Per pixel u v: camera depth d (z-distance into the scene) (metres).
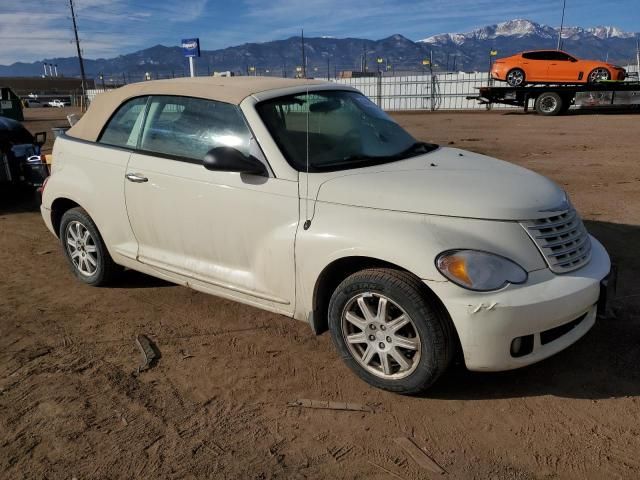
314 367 3.60
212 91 3.94
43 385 3.46
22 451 2.86
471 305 2.83
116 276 4.95
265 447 2.85
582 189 8.30
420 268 2.91
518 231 3.02
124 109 4.49
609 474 2.58
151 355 3.77
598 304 3.23
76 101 54.06
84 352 3.87
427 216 3.05
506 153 12.25
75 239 4.98
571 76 24.05
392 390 3.20
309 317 3.49
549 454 2.72
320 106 4.01
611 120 19.97
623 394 3.19
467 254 2.89
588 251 3.34
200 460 2.76
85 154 4.65
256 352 3.81
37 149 8.79
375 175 3.39
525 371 3.45
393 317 3.14
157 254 4.29
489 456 2.73
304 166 3.52
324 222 3.28
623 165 10.23
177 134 4.07
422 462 2.71
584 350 3.65
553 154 11.90
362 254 3.09
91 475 2.68
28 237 6.80
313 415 3.10
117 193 4.39
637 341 3.74
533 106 25.31
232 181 3.68
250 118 3.67
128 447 2.87
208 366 3.65
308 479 2.62
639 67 29.81
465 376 3.42
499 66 25.30
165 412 3.16
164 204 4.07
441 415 3.06
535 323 2.87
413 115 28.17
